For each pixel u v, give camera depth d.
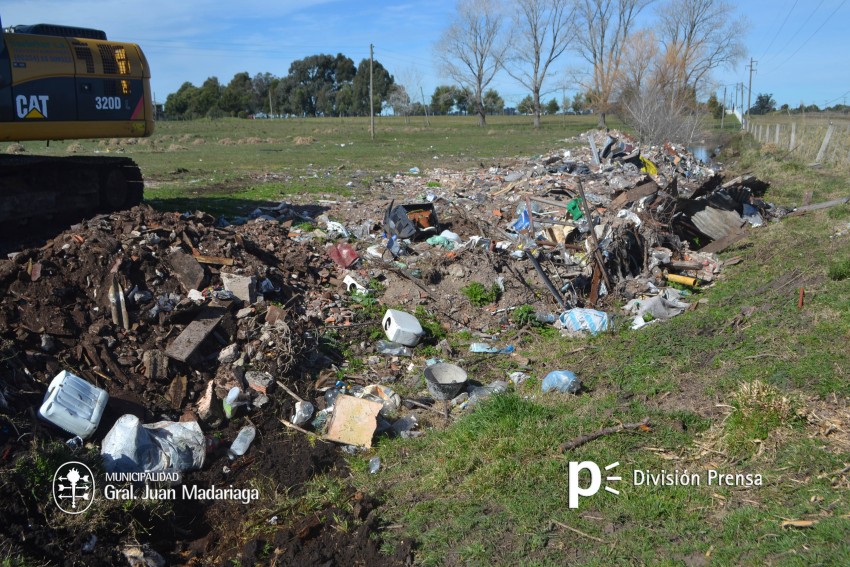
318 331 8.88
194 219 10.09
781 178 22.20
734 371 7.16
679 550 4.57
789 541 4.41
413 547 5.09
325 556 5.09
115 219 9.08
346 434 6.77
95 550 5.00
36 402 6.10
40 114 10.43
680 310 9.98
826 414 5.91
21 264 7.48
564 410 6.88
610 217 13.20
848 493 4.83
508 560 4.76
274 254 10.59
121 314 7.41
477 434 6.40
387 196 17.48
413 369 8.53
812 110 63.81
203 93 83.81
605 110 58.06
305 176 22.11
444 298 10.34
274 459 6.50
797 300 9.19
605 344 8.91
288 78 99.81
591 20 65.75
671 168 22.28
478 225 13.41
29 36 10.41
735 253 12.93
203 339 7.45
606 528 4.97
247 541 5.38
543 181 17.67
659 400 6.88
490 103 96.44
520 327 9.87
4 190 10.29
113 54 11.73
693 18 56.62
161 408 6.79
